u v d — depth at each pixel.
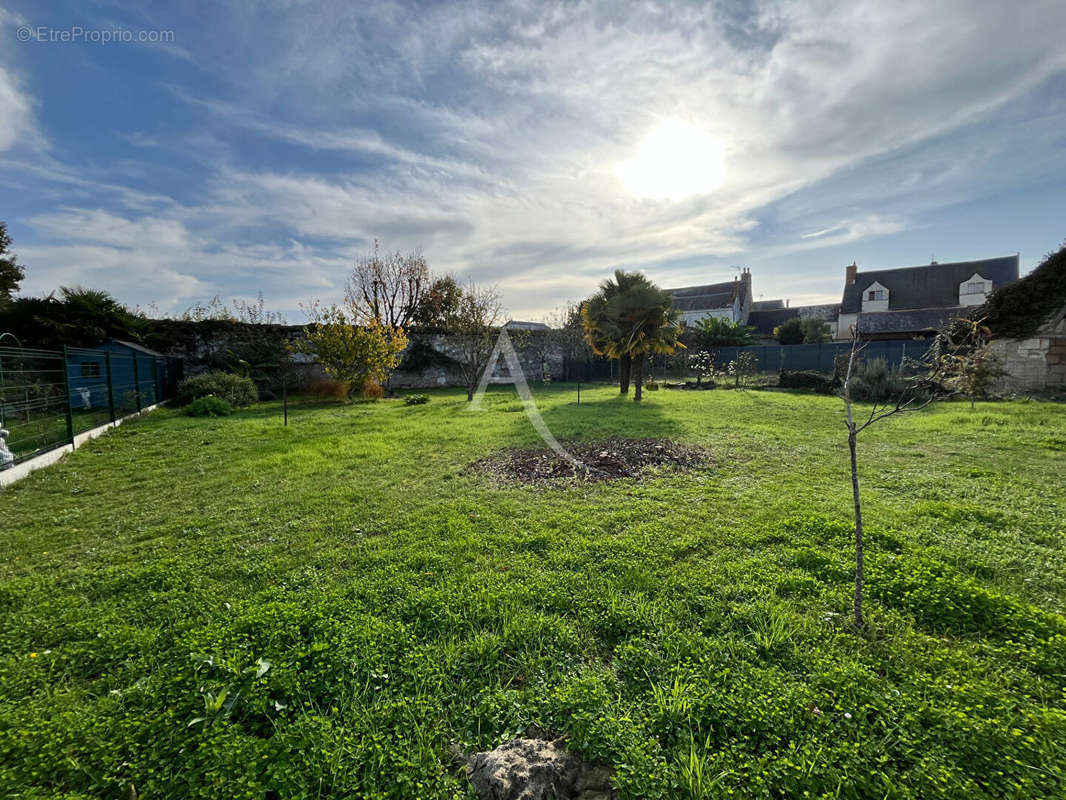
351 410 13.23
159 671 2.24
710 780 1.62
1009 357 14.77
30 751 1.76
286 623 2.54
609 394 16.16
